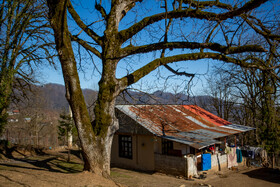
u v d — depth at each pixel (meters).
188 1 9.26
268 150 18.81
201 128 17.09
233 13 6.98
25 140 26.67
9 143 19.98
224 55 7.94
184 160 12.84
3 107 17.16
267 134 19.06
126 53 7.61
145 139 15.10
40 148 21.86
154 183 11.22
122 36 7.55
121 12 8.07
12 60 17.05
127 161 16.25
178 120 17.33
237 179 13.23
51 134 32.84
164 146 15.43
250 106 24.05
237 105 28.98
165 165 13.77
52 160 16.55
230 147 16.84
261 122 20.53
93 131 7.20
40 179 6.64
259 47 6.86
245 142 25.86
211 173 14.33
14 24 17.28
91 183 6.42
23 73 18.80
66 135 17.39
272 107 19.08
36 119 25.31
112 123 7.54
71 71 6.84
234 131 17.64
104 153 7.24
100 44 7.85
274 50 11.26
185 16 7.67
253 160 18.73
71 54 6.86
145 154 15.04
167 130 14.48
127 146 16.48
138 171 14.70
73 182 6.38
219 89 27.73
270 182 12.78
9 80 16.92
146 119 15.63
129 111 16.27
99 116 7.36
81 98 7.00
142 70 7.93
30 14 17.11
